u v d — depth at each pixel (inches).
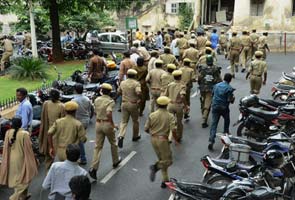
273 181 292.2
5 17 1614.2
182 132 440.1
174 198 265.4
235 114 530.6
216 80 474.3
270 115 397.1
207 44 634.8
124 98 417.4
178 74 411.5
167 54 560.4
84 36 1135.6
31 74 720.3
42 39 1184.2
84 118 374.6
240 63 824.9
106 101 345.4
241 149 315.9
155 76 475.5
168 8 1472.7
